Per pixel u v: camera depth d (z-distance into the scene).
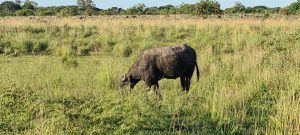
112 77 13.86
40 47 22.67
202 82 13.17
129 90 12.34
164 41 25.92
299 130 8.44
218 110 10.05
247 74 13.36
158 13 77.31
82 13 77.19
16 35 25.00
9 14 78.50
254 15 60.66
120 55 21.25
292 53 15.64
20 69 15.57
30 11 78.69
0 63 18.52
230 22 36.19
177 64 12.03
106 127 8.79
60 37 27.31
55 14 76.75
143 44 23.25
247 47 20.11
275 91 11.67
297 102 9.66
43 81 13.59
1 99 9.80
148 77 12.12
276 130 8.48
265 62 14.83
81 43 24.06
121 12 79.00
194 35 28.42
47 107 9.58
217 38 26.41
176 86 13.30
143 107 9.93
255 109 10.66
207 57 17.92
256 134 8.69
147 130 9.08
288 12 59.81
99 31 30.03
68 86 13.30
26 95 10.02
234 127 9.31
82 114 9.23
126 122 9.12
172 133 8.95
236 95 10.97
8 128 8.68
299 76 12.34
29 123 8.74
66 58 18.89
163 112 10.15
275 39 20.30
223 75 13.45
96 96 11.36
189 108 10.55
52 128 8.05
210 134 9.04
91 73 15.34
